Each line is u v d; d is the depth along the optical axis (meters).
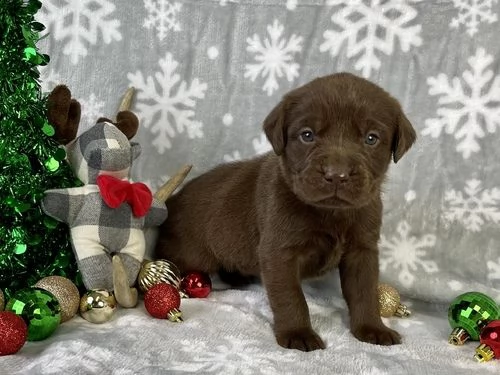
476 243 0.64
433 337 0.52
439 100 0.65
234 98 0.67
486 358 0.46
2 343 0.43
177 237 0.65
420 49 0.64
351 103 0.50
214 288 0.65
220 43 0.66
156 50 0.66
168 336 0.48
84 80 0.65
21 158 0.52
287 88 0.66
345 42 0.65
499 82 0.63
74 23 0.65
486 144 0.64
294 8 0.65
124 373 0.41
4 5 0.50
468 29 0.63
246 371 0.42
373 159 0.50
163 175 0.68
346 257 0.56
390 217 0.66
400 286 0.64
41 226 0.55
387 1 0.64
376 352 0.48
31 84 0.52
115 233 0.56
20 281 0.54
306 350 0.47
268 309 0.57
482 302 0.50
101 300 0.51
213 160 0.68
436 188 0.65
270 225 0.54
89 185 0.56
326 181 0.47
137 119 0.60
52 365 0.41
